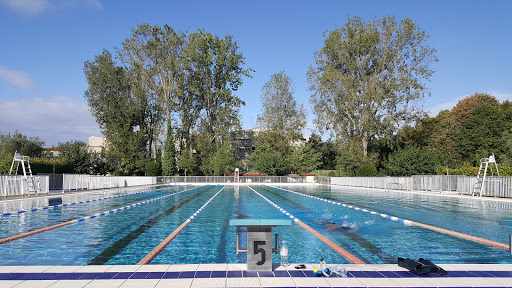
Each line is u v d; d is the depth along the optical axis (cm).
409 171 4406
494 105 5966
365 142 5231
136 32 5409
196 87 5762
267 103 6359
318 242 928
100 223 1278
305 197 2638
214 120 6078
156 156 5859
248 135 7769
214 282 523
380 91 4712
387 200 2327
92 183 3588
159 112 5725
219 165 5497
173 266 614
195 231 1120
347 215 1523
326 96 5203
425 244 900
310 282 524
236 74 6025
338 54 4975
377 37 4741
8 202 1967
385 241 941
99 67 5297
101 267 607
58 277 546
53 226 1188
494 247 866
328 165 7081
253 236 594
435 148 5350
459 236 1018
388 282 524
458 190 2820
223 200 2364
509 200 2123
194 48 5488
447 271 583
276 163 5681
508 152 4394
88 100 5388
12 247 858
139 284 512
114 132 5369
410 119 4925
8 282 520
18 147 4406
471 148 5222
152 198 2519
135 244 902
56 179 2916
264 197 2656
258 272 578
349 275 561
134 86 5338
